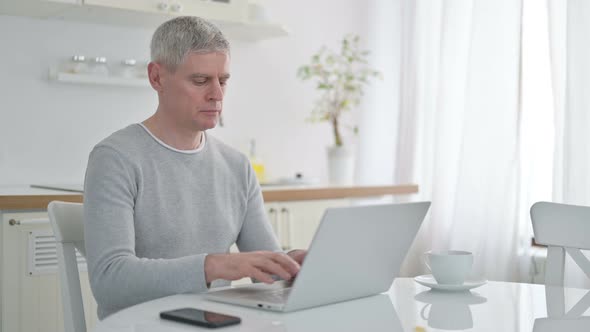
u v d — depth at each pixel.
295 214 2.81
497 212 2.86
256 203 1.70
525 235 2.87
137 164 1.48
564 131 2.58
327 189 2.87
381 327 0.99
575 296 1.25
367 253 1.17
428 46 3.21
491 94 2.88
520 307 1.15
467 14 3.05
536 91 2.85
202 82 1.52
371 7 3.62
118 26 2.98
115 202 1.39
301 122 3.51
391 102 3.54
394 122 3.54
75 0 2.56
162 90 1.55
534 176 2.85
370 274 1.21
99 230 1.35
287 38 3.46
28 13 2.71
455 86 3.07
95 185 1.41
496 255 2.86
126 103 3.02
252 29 3.07
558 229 1.52
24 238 2.18
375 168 3.59
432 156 3.19
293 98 3.49
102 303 1.32
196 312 1.03
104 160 1.44
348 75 3.44
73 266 1.41
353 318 1.04
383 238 1.18
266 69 3.40
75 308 1.40
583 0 2.54
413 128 3.28
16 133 2.76
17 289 2.18
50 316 2.24
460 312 1.10
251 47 3.36
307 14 3.52
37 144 2.81
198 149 1.60
